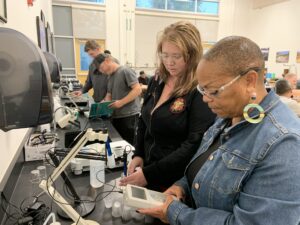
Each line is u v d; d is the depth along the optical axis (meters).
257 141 0.58
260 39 7.56
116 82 2.47
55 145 1.39
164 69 1.14
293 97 4.13
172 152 1.06
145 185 1.05
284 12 6.74
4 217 0.90
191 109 1.02
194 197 0.76
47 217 0.82
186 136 1.08
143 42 6.90
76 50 6.40
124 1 6.47
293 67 6.54
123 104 2.39
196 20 7.17
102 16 6.39
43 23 3.20
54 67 1.53
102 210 0.94
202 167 0.73
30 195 1.03
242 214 0.56
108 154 1.14
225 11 7.33
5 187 0.95
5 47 0.72
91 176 1.11
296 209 0.49
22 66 0.74
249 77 0.58
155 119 1.10
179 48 0.99
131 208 0.89
